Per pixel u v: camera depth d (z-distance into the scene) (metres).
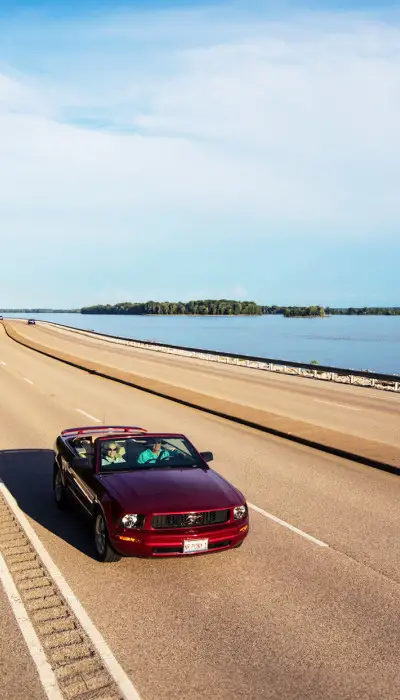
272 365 39.59
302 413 19.62
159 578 6.46
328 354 96.31
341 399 24.08
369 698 4.40
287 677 4.64
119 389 25.20
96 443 7.76
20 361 38.69
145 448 7.79
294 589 6.23
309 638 5.23
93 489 7.10
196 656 4.91
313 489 10.09
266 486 10.23
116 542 6.29
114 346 62.44
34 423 16.30
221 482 7.18
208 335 164.62
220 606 5.82
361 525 8.28
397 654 5.00
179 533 6.27
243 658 4.89
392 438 15.18
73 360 39.00
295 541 7.64
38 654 4.89
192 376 32.59
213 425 16.59
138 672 4.66
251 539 7.69
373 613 5.72
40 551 7.17
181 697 4.36
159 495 6.58
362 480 10.79
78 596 5.98
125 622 5.46
